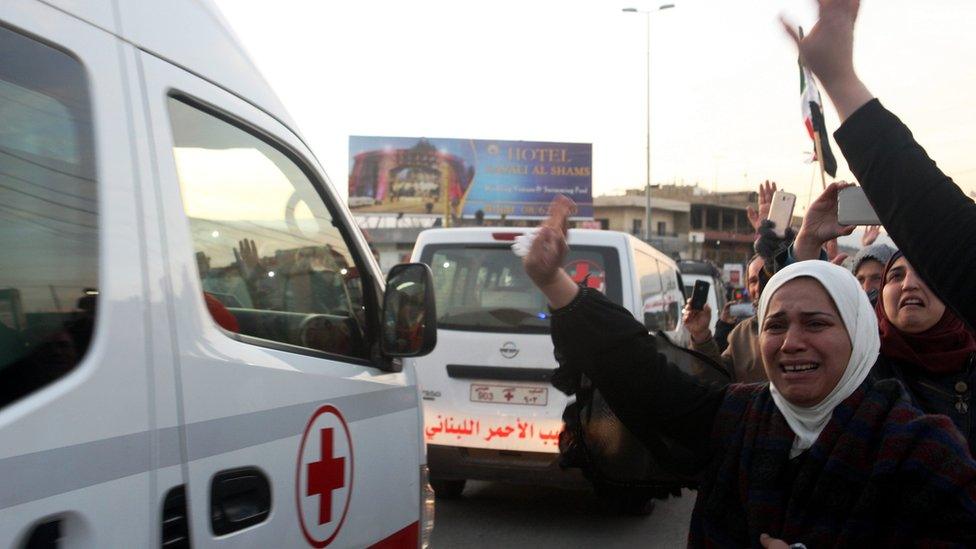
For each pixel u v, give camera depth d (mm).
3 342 1654
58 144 1829
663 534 6469
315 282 2818
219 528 2084
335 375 2689
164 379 1970
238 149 2490
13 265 1710
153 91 2121
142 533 1856
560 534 6438
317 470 2492
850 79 1775
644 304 6965
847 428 1919
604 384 2242
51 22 1853
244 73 2631
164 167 2105
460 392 6359
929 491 1805
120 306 1894
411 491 3104
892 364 2980
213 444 2088
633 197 61656
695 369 2533
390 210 47219
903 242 1744
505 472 6270
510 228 6629
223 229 2359
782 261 3811
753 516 1981
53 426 1688
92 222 1873
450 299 6539
